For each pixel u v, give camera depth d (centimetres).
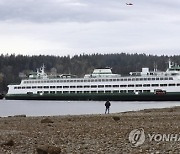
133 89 19750
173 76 19100
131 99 19812
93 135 3744
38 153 2753
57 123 5228
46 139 3488
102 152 2783
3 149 2945
